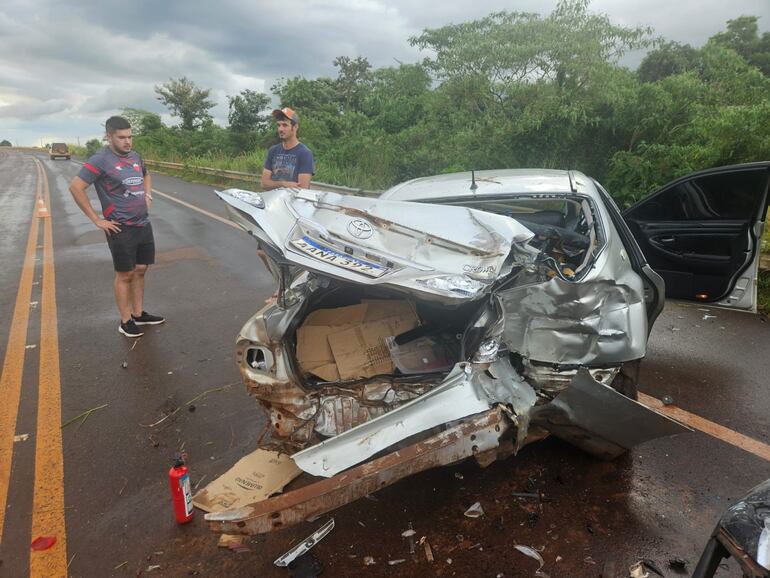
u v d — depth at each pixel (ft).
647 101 32.81
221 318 18.49
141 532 8.72
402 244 8.30
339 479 7.01
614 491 9.20
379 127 55.93
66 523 8.99
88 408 12.75
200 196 52.06
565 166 34.73
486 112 41.55
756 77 37.22
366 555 8.05
